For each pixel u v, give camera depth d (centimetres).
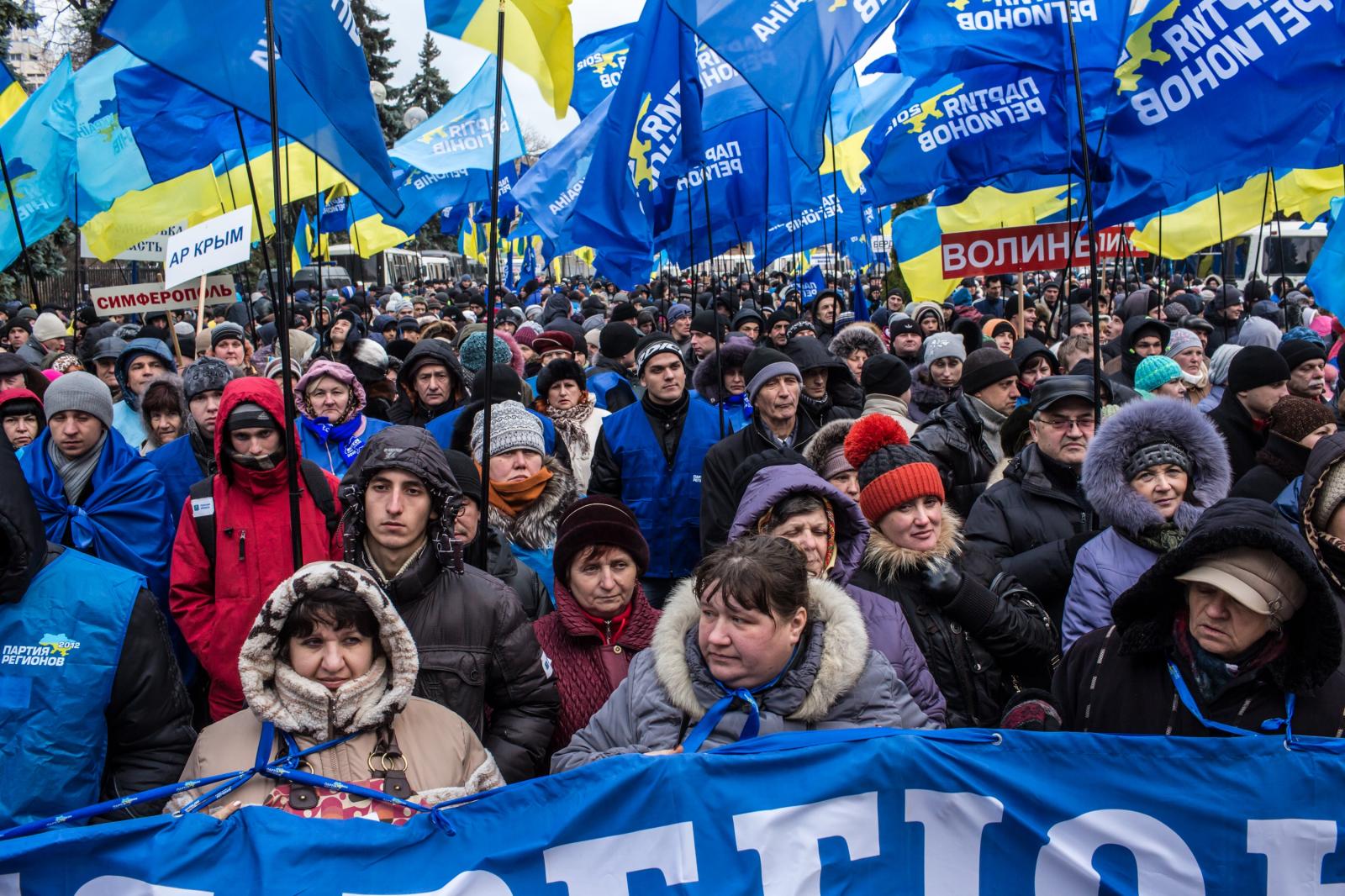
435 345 675
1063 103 611
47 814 289
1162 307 1329
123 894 239
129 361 675
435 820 250
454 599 326
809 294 1534
